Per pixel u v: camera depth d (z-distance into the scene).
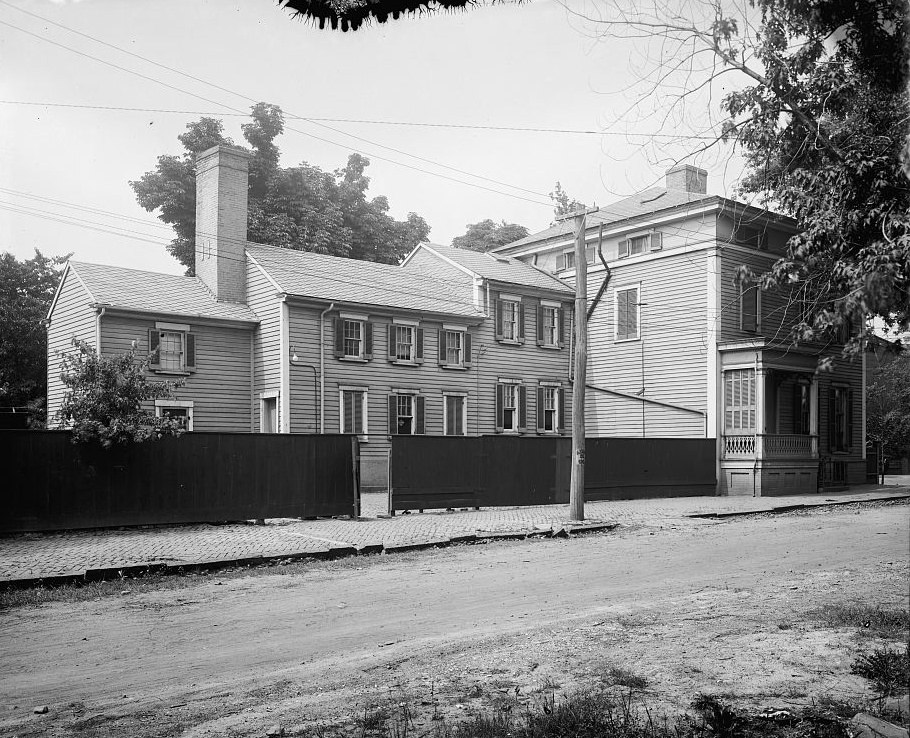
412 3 3.59
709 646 6.87
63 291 28.05
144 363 17.02
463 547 14.80
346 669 6.53
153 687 6.20
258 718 5.28
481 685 5.84
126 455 16.39
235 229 29.33
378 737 4.71
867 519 20.30
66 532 15.88
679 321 30.56
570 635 7.45
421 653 6.96
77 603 9.75
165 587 10.77
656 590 10.04
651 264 31.78
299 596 10.05
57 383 28.03
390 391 29.52
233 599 9.91
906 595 9.27
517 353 33.44
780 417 30.09
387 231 47.41
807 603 8.84
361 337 28.97
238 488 17.56
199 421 26.91
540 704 5.29
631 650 6.79
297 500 18.25
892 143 6.65
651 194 34.09
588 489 24.64
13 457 15.41
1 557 12.74
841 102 6.94
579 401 19.12
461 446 21.20
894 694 5.30
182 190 38.94
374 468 28.83
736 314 29.77
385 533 16.09
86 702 5.84
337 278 30.16
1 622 8.67
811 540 15.52
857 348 6.69
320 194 43.28
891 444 41.12
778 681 5.75
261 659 6.99
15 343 35.69
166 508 16.77
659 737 4.49
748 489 27.70
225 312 27.91
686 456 27.36
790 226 30.53
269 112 41.16
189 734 5.03
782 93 7.24
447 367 31.16
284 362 26.91
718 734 4.52
